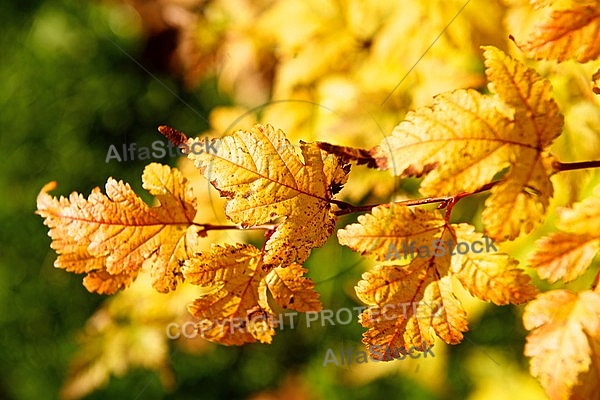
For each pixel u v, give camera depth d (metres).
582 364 0.36
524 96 0.38
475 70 0.55
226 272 0.40
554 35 0.38
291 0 0.64
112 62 0.95
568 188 0.52
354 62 0.61
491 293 0.39
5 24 1.04
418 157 0.38
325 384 0.87
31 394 1.00
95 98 0.94
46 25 1.00
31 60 1.00
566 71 0.53
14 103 1.00
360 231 0.40
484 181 0.38
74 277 1.00
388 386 0.85
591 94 0.52
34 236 1.00
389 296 0.40
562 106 0.53
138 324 0.71
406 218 0.40
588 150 0.53
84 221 0.41
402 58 0.57
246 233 0.56
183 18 0.74
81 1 0.97
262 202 0.40
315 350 0.84
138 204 0.41
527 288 0.39
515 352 0.74
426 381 0.74
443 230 0.40
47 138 0.97
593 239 0.37
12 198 1.00
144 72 0.92
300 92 0.60
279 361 0.91
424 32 0.56
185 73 0.76
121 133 0.90
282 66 0.62
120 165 0.88
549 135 0.38
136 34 0.82
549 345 0.37
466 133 0.38
